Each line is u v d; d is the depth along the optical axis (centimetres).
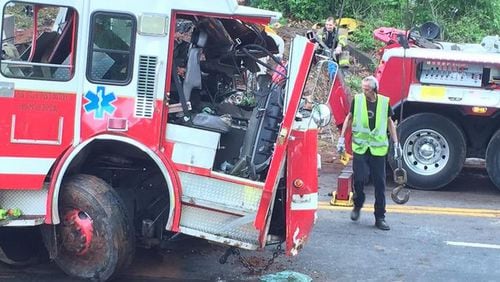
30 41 662
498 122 1055
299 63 603
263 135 639
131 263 682
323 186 1052
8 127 602
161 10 609
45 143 609
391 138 956
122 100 612
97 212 616
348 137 1018
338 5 1783
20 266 687
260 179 636
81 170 664
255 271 697
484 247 797
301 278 675
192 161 622
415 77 1037
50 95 606
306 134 627
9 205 621
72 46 609
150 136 616
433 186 1059
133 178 678
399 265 731
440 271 718
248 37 680
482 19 1794
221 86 705
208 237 623
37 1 607
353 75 1493
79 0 604
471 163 1270
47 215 616
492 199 1026
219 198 621
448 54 1026
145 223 657
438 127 1043
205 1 609
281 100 638
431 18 1745
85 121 611
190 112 638
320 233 826
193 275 681
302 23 1753
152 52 611
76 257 634
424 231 849
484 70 1023
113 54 611
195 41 649
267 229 614
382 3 1805
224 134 650
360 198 864
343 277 692
